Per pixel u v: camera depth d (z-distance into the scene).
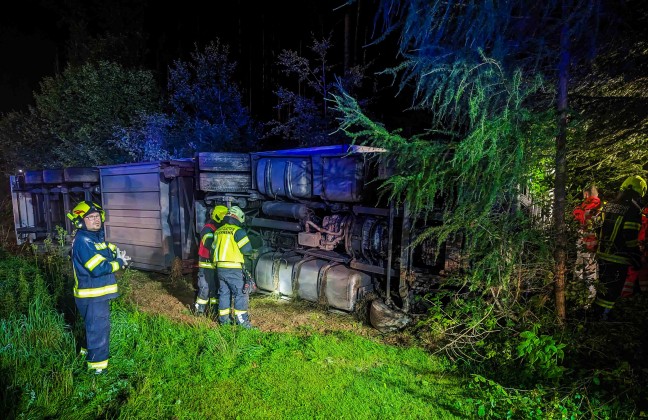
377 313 5.13
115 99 14.63
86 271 3.84
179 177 7.95
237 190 7.17
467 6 3.60
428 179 4.05
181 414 3.37
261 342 4.80
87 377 3.87
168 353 4.40
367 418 3.31
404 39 4.01
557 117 3.76
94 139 14.33
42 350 4.30
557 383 3.42
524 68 3.99
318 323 5.48
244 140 13.11
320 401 3.54
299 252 6.50
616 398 3.23
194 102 13.14
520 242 3.94
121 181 8.73
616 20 3.55
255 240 7.06
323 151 6.30
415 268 5.36
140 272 8.42
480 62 3.81
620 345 3.75
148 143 12.54
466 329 4.30
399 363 4.26
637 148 4.66
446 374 4.00
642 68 3.97
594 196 4.57
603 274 4.58
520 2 3.62
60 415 3.33
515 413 3.26
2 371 3.85
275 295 6.57
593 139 4.60
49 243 9.38
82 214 3.84
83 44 16.81
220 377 3.95
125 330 4.84
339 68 12.43
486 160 3.95
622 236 4.41
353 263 5.79
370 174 5.45
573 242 4.16
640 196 4.34
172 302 6.51
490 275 4.09
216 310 6.05
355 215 5.89
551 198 4.39
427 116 7.97
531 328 4.05
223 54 13.33
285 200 6.68
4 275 7.40
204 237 5.79
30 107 16.33
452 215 4.37
